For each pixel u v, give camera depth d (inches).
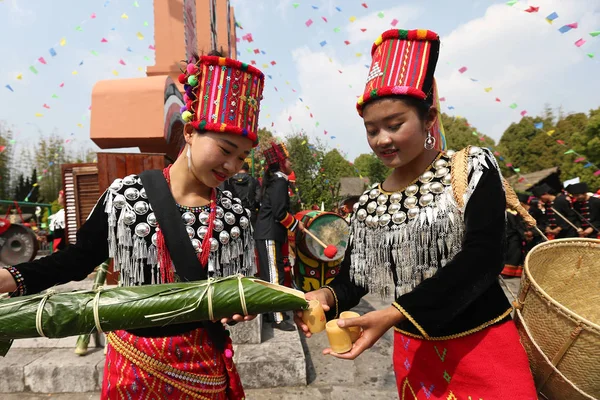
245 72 51.9
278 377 107.3
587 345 48.0
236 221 56.7
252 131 52.7
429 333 45.2
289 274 167.3
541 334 52.5
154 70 188.5
